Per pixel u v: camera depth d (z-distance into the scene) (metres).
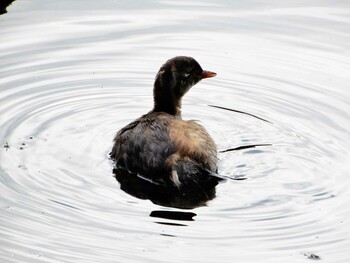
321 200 12.61
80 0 20.41
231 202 12.52
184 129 13.26
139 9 19.89
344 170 13.53
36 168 13.47
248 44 18.38
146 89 16.73
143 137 13.12
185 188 12.81
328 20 19.30
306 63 17.62
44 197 12.63
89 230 11.83
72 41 18.28
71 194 12.72
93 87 16.67
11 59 17.50
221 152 14.12
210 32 18.81
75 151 14.09
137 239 11.62
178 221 12.04
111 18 19.34
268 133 14.96
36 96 16.14
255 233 11.77
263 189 12.88
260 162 13.77
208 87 16.86
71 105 15.94
